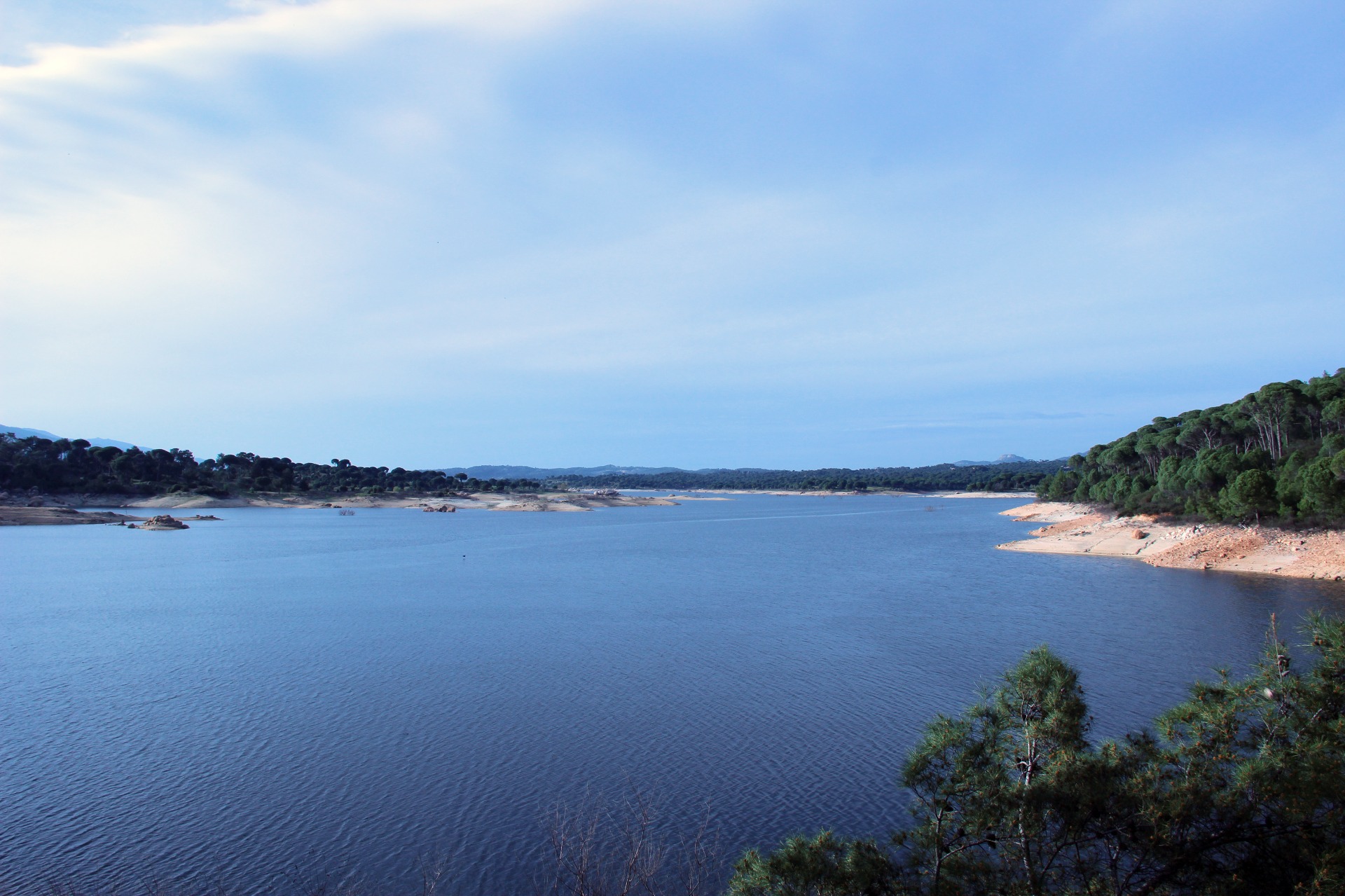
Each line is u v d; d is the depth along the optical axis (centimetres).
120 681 4247
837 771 2912
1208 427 14250
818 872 1328
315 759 3069
